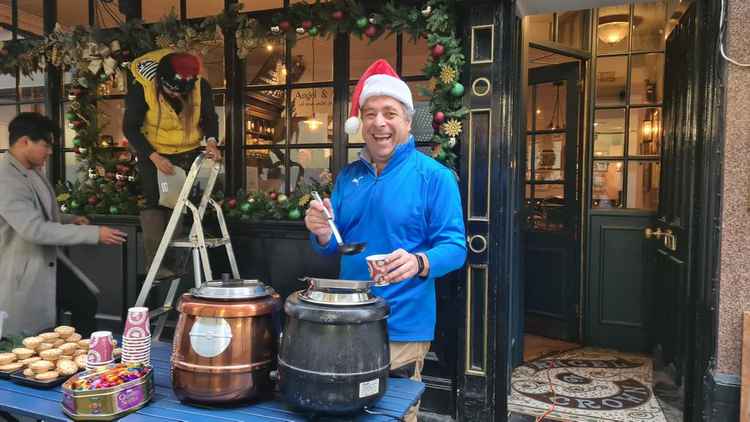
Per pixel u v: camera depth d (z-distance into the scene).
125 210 3.20
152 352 1.72
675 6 3.34
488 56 2.34
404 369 1.58
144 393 1.26
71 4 3.42
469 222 2.39
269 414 1.21
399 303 1.53
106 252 3.31
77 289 2.55
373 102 1.54
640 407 2.70
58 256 2.43
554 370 3.21
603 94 3.63
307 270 2.86
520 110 2.96
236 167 3.08
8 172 2.12
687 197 2.30
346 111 2.87
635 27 3.54
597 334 3.63
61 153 3.50
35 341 1.57
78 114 3.33
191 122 2.92
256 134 3.07
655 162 3.54
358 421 1.17
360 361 1.12
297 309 1.15
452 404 2.50
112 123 3.37
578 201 3.63
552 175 3.74
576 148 3.62
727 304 2.10
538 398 2.79
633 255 3.53
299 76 2.97
